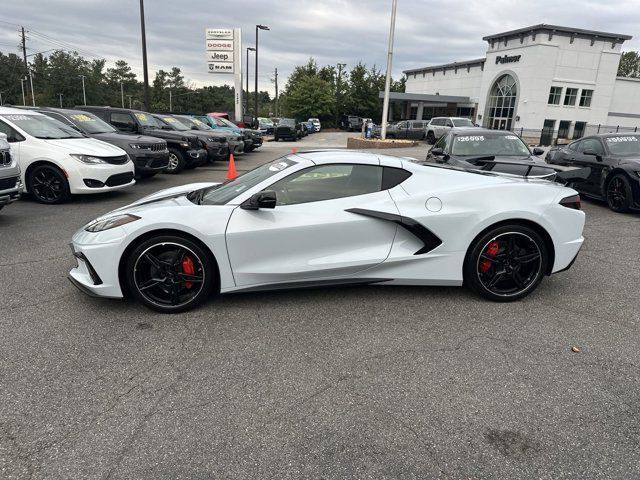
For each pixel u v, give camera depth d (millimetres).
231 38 29203
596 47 34719
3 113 8344
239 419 2453
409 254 3812
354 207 3732
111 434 2328
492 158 7598
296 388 2738
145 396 2643
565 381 2840
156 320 3596
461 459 2191
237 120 30375
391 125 37625
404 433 2363
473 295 4141
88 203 8336
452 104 46781
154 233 3582
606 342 3338
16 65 107500
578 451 2250
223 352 3139
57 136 8594
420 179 3895
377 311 3789
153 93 122438
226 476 2070
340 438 2320
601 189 8344
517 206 3814
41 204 8195
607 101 36406
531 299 4094
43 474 2061
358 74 66000
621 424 2449
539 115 35062
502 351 3189
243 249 3629
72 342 3244
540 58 33812
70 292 4145
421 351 3176
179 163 12469
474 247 3855
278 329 3471
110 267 3580
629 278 4691
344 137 41062
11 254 5246
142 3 21672
